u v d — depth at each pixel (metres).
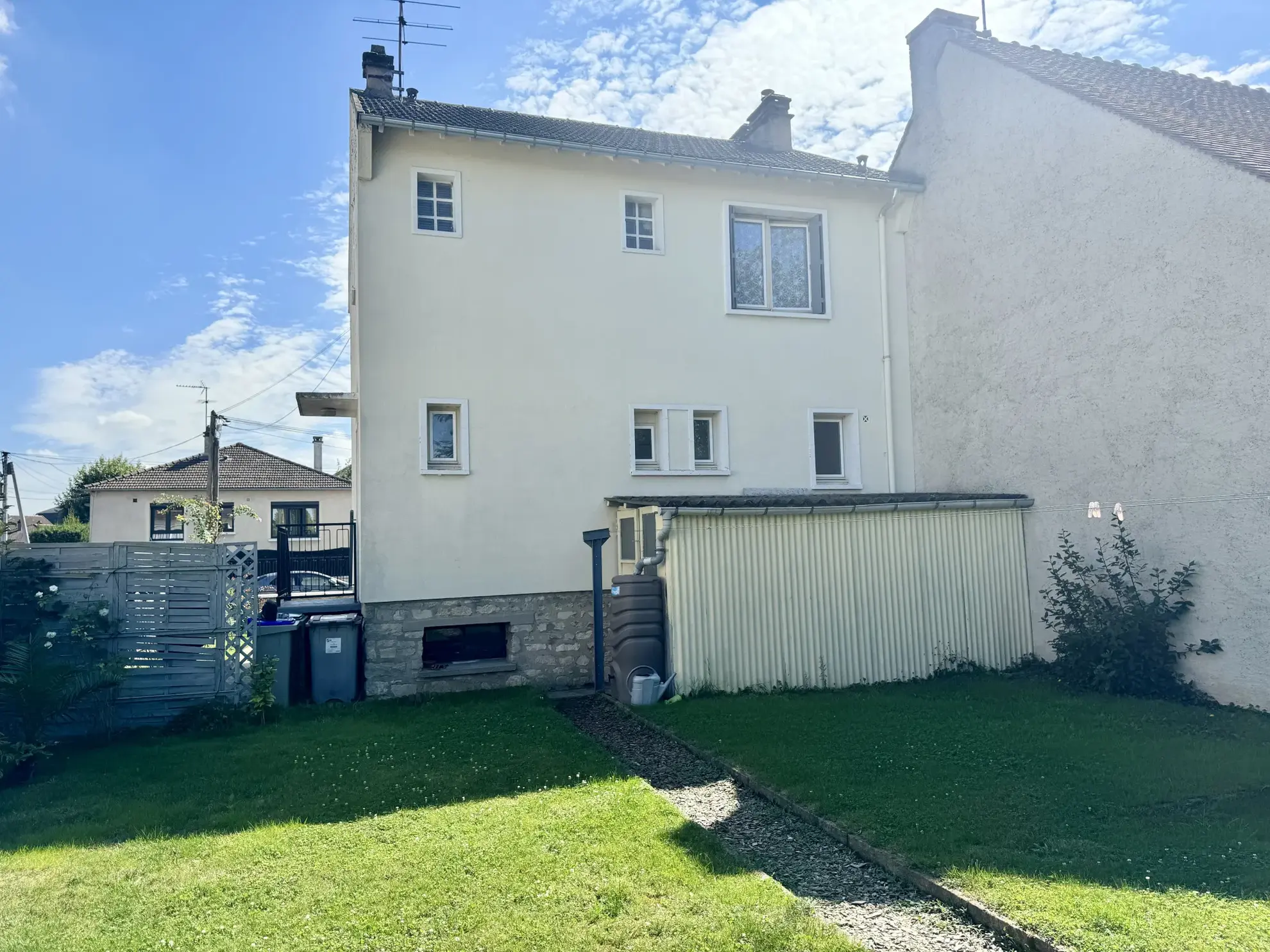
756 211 12.54
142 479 33.16
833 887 4.42
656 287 11.81
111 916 4.04
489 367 10.90
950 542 10.62
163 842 5.05
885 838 4.86
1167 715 7.99
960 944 3.77
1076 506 10.12
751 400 12.23
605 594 11.12
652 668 9.52
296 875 4.48
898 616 10.29
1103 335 9.70
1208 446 8.48
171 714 8.69
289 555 14.28
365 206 10.57
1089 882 4.19
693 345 11.95
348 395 11.23
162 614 8.73
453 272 10.85
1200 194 8.51
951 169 12.27
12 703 7.28
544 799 5.77
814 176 12.06
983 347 11.60
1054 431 10.41
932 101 12.71
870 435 12.84
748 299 12.54
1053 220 10.40
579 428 11.26
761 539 9.87
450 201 11.05
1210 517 8.48
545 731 7.93
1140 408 9.24
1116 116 9.48
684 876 4.38
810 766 6.36
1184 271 8.70
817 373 12.63
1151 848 4.66
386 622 10.22
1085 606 9.73
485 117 12.58
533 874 4.41
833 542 10.15
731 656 9.59
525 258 11.18
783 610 9.85
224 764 6.97
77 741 8.12
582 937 3.73
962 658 10.51
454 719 8.60
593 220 11.55
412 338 10.60
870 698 9.01
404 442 10.47
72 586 8.49
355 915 3.99
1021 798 5.53
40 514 52.12
